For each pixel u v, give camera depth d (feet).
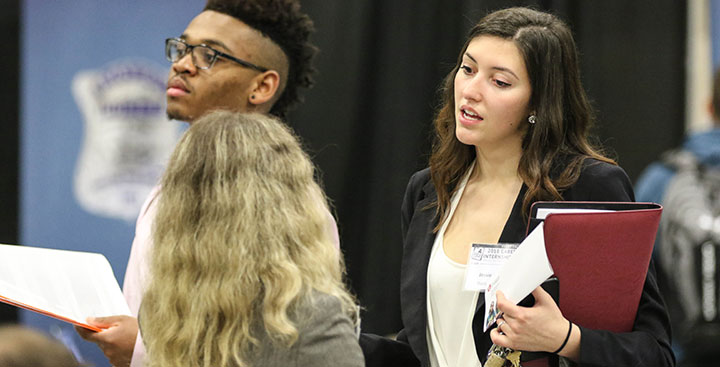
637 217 10.98
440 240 13.35
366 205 27.81
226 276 10.51
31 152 27.61
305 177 11.33
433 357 13.12
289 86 17.49
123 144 27.35
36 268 13.23
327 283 10.80
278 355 10.32
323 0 27.58
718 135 25.29
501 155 13.05
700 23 27.04
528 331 11.20
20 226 27.63
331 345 10.40
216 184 10.89
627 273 11.33
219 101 16.33
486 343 12.16
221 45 16.25
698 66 27.07
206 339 10.39
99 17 27.45
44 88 27.58
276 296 10.34
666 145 27.20
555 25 12.69
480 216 13.14
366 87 27.73
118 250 27.40
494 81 12.50
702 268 23.95
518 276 11.16
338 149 27.63
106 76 27.37
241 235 10.62
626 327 11.87
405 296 13.43
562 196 12.43
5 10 27.94
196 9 27.40
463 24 27.14
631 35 27.32
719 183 24.41
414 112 27.68
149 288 11.14
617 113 27.40
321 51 27.61
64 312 12.50
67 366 7.50
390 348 14.01
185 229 10.89
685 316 23.97
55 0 27.48
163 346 10.62
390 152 27.71
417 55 27.71
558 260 11.10
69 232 27.53
